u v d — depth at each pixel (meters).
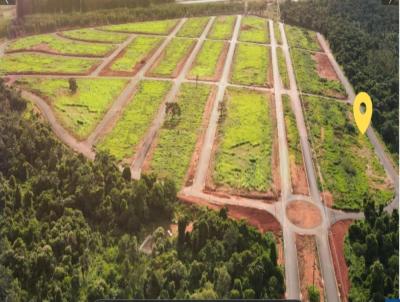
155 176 121.38
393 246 104.06
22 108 162.88
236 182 130.00
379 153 151.62
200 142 148.62
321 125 162.38
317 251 107.38
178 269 89.88
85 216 111.44
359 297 94.69
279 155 144.00
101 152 130.75
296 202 123.62
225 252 97.50
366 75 197.12
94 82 189.88
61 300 86.62
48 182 116.94
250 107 172.12
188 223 110.31
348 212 121.19
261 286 92.25
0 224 103.75
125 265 93.56
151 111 166.75
